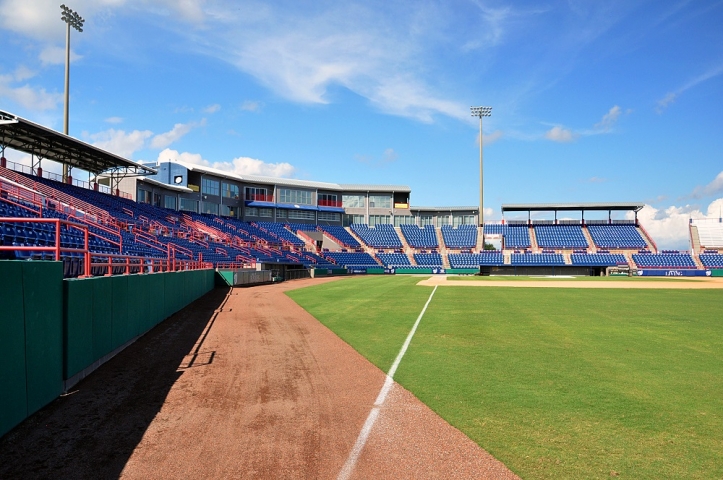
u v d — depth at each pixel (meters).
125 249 23.48
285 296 27.44
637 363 10.21
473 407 7.42
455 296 26.88
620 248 69.25
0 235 14.80
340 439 6.20
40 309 7.09
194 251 38.12
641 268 64.31
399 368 9.93
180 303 19.75
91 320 9.28
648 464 5.41
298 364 10.34
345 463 5.49
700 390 8.23
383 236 74.44
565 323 15.95
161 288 16.05
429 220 80.19
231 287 34.22
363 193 77.56
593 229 73.69
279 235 64.31
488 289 33.06
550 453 5.72
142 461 5.48
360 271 65.06
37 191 24.80
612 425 6.61
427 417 7.00
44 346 7.23
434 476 5.17
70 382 8.27
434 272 67.56
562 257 66.88
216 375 9.38
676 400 7.68
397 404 7.61
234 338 13.42
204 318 17.34
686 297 26.66
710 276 61.38
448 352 11.41
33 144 30.66
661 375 9.22
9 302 6.18
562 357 10.80
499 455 5.68
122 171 41.16
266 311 19.84
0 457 5.50
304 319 17.48
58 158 34.91
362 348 12.06
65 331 8.01
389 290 32.00
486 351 11.48
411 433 6.39
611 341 12.69
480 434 6.33
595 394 8.02
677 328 14.90
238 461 5.53
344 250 70.44
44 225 19.27
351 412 7.24
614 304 22.36
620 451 5.76
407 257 70.56
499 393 8.11
